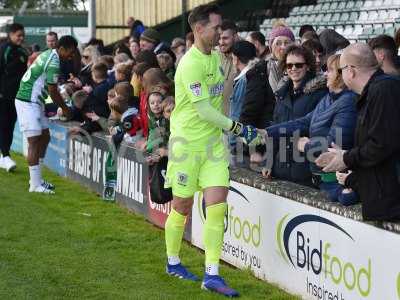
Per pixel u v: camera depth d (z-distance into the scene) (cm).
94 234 757
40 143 986
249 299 562
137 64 848
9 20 2353
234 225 658
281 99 620
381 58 539
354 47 468
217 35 565
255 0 1709
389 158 452
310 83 601
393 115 444
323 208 525
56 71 953
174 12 1764
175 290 582
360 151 455
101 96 1005
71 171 1077
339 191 517
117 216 845
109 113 995
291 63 603
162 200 672
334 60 541
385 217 453
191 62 564
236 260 657
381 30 1252
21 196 941
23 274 617
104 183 927
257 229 618
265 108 686
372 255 474
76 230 772
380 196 454
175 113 593
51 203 909
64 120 1111
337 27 1393
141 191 834
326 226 523
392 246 455
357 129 466
